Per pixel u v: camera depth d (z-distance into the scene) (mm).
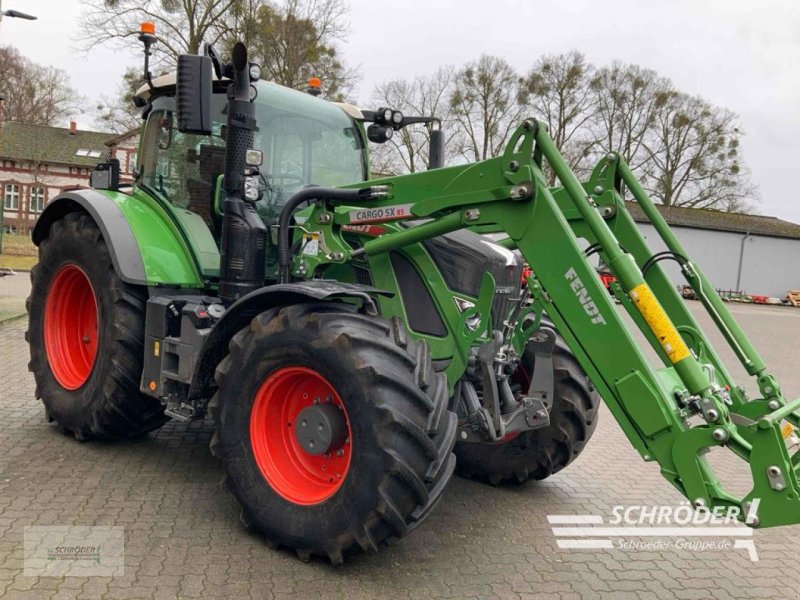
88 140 46094
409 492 2771
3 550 2943
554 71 37062
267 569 2934
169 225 4293
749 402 3236
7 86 47000
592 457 5305
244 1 21719
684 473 2625
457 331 3398
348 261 3590
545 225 2941
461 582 3002
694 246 37344
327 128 4488
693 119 40750
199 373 3418
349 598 2750
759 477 2480
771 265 38531
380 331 2990
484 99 35438
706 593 3109
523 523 3785
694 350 3410
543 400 3609
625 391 2746
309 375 3072
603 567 3301
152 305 3881
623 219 3617
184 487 3801
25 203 44094
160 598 2641
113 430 4277
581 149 37531
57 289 4688
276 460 3180
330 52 23422
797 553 3629
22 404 5379
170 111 4414
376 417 2758
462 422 3477
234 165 3678
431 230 3297
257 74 3658
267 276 4027
